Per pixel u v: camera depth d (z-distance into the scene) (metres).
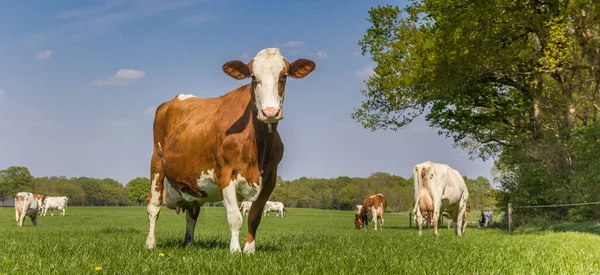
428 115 32.94
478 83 29.81
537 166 27.41
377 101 33.59
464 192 19.69
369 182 136.00
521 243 12.06
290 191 148.00
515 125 32.34
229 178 7.68
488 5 23.44
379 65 33.25
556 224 24.31
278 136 8.26
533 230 23.66
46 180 163.88
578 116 25.66
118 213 68.06
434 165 18.84
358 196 134.62
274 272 5.80
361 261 7.18
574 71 24.23
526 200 28.47
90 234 15.62
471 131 33.16
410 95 31.92
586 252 9.59
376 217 32.25
